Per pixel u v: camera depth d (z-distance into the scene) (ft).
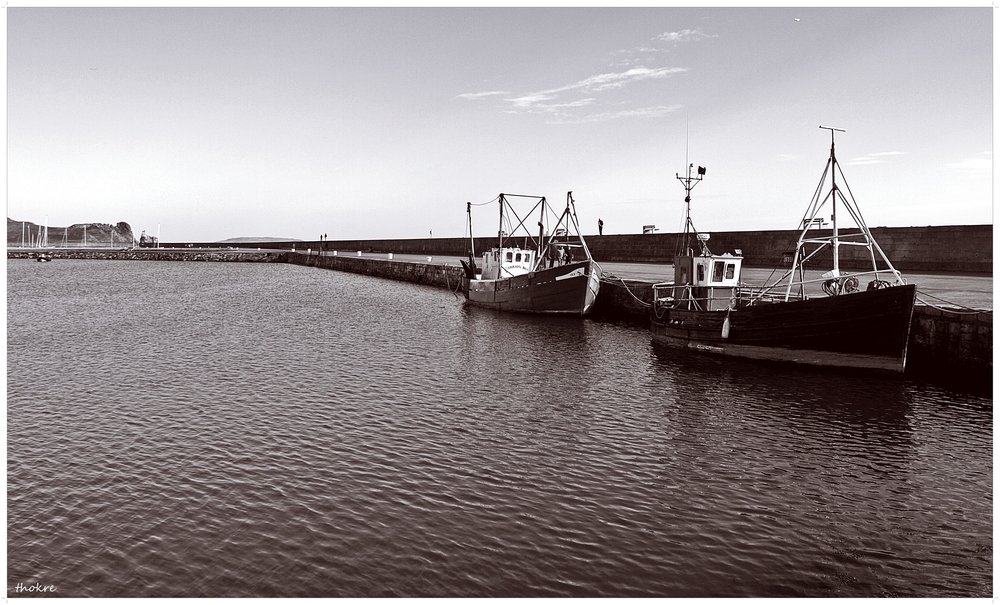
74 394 57.41
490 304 130.00
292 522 32.63
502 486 37.40
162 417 50.34
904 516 33.83
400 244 369.09
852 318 63.57
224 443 44.27
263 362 72.18
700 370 68.59
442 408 53.72
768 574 28.25
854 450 43.55
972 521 33.24
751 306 71.51
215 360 73.26
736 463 41.32
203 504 34.65
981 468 40.27
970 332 59.57
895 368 62.44
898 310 60.64
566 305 114.42
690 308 81.30
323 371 67.56
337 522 32.65
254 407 53.26
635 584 27.35
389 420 50.01
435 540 30.89
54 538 30.99
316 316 117.39
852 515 33.94
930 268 113.39
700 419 50.75
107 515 33.37
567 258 135.64
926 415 50.88
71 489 36.58
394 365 71.36
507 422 49.96
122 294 162.20
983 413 51.24
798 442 45.27
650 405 55.01
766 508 34.81
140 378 63.77
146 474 38.78
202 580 27.43
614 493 36.58
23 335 92.32
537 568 28.53
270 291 173.78
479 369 69.67
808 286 97.60
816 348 66.95
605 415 52.03
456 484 37.60
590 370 69.26
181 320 110.52
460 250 288.10
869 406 53.47
